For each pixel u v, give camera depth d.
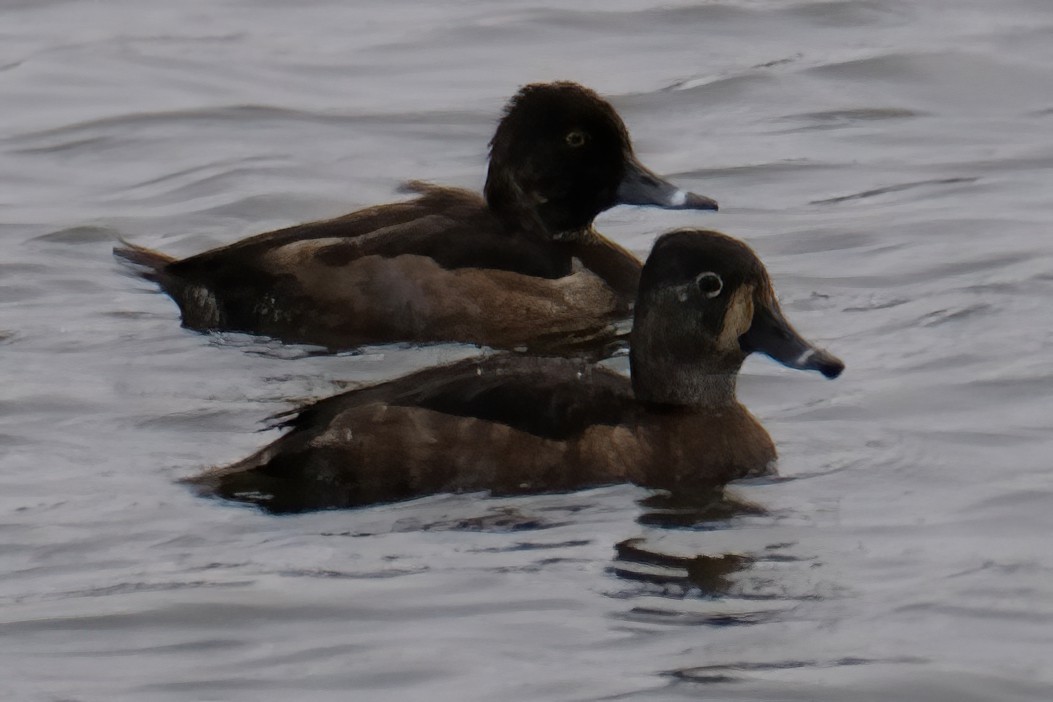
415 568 10.48
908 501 11.41
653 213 17.83
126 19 23.59
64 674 9.47
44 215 17.72
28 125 20.19
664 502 11.41
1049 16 22.86
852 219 17.25
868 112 20.30
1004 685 9.27
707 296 12.24
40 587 10.34
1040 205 17.47
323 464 11.48
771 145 19.44
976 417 12.70
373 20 23.34
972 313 14.72
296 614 10.01
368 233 15.30
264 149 19.45
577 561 10.59
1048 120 19.95
